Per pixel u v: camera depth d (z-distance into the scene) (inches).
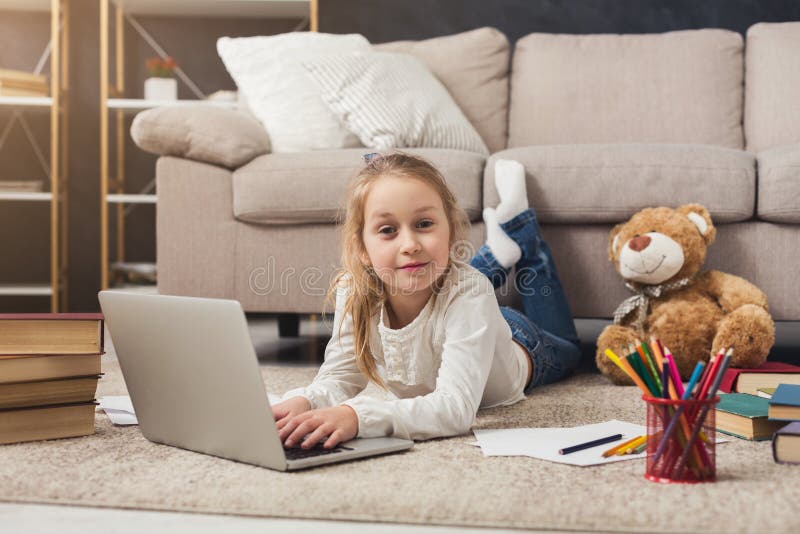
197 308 40.7
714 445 38.2
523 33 152.6
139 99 155.9
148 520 33.6
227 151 87.0
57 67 142.3
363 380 55.5
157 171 88.0
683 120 108.7
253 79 104.2
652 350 39.5
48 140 155.0
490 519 32.7
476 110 114.5
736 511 33.0
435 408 47.0
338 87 96.5
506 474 39.0
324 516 33.6
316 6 146.2
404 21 154.7
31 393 47.0
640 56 112.2
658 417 38.0
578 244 82.3
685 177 78.4
